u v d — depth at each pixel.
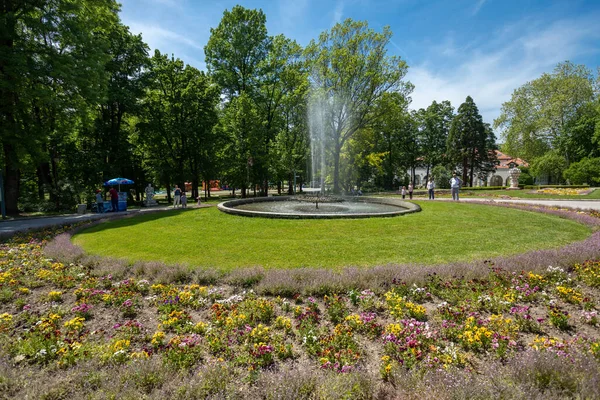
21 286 5.84
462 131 46.06
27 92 14.59
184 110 29.80
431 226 10.62
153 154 30.19
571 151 40.06
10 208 17.66
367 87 30.58
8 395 2.94
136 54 25.58
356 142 37.06
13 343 3.85
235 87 31.88
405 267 6.10
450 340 3.91
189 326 4.29
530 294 5.04
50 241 9.41
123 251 8.21
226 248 8.16
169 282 6.03
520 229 10.24
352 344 3.77
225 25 29.97
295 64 31.86
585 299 4.77
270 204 17.30
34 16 16.66
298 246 8.18
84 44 16.84
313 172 40.97
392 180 49.06
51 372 3.35
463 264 6.29
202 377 3.05
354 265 6.66
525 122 40.22
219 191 63.09
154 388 2.97
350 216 11.70
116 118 29.09
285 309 4.83
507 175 57.66
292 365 3.50
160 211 16.36
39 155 16.50
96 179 24.12
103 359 3.46
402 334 3.90
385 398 2.84
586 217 12.09
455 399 2.58
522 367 3.03
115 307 5.04
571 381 2.80
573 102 38.62
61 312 4.82
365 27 29.47
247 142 28.70
